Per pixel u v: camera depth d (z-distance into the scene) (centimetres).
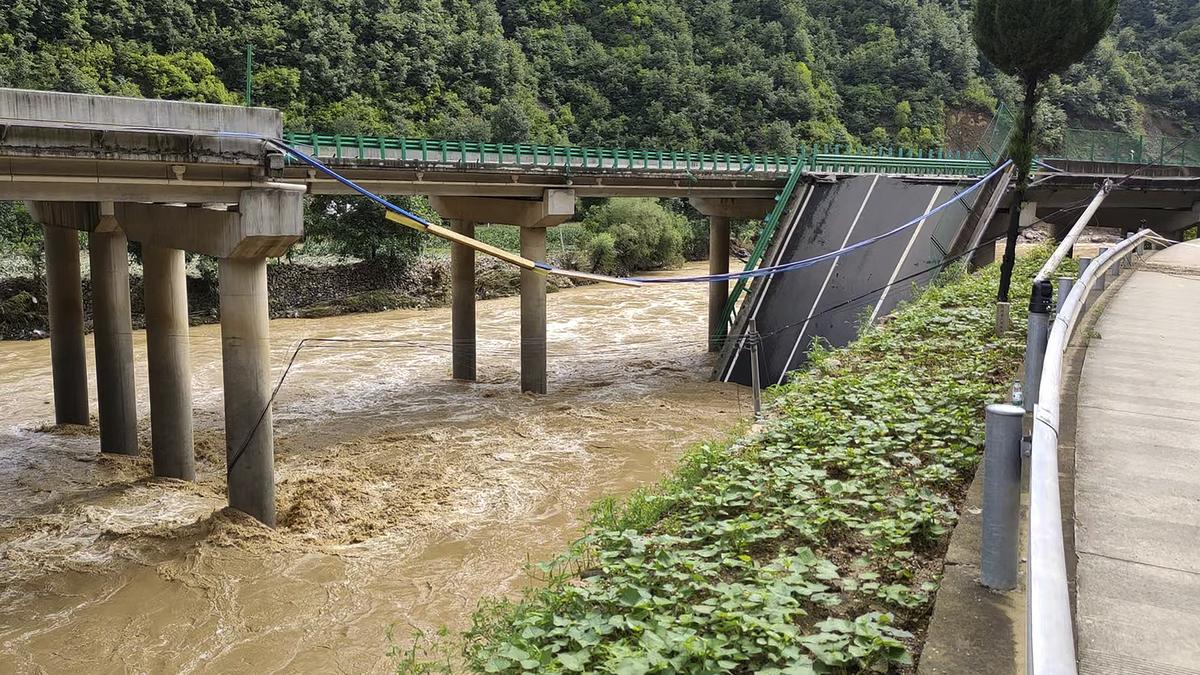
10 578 1967
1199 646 543
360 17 9694
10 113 1886
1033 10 2248
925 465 1080
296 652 1662
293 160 3048
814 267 4009
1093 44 2295
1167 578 624
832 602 716
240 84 8812
